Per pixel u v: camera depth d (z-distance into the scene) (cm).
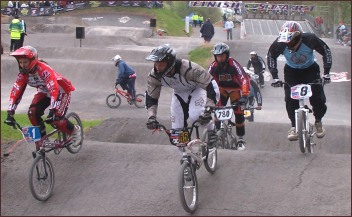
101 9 4159
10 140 775
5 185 621
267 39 3512
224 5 4831
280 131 1039
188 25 4153
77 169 658
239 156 677
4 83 1941
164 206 550
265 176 612
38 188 570
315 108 699
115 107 1520
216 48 686
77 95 1731
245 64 2175
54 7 4012
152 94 542
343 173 606
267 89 1812
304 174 610
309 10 4762
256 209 533
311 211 522
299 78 672
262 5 4894
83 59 2372
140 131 1040
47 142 593
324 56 642
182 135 516
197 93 546
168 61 492
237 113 774
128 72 1496
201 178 619
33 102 604
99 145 735
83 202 571
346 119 1404
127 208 551
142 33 3212
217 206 544
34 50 571
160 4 4369
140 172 644
